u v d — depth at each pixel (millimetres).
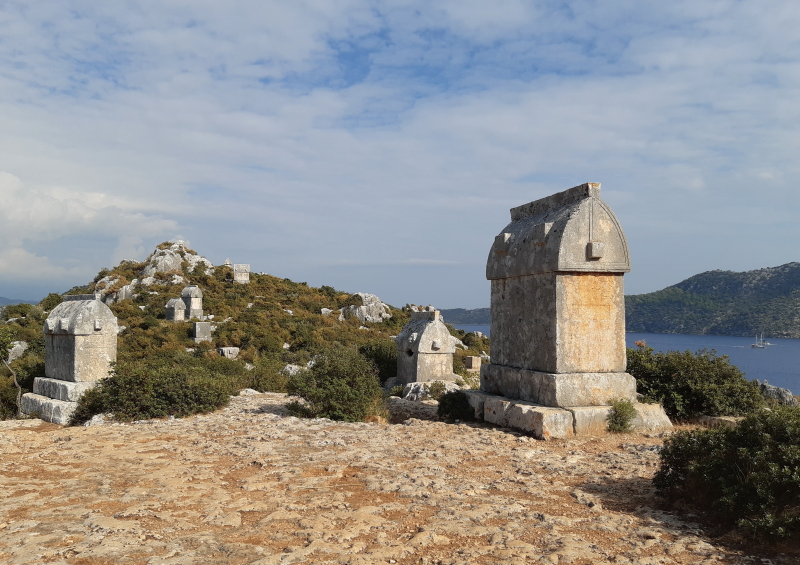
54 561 3955
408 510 5035
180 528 4625
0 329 17531
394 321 45312
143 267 54688
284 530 4559
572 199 9641
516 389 9844
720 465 4891
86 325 13172
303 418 10359
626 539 4328
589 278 9219
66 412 12367
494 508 5023
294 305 47625
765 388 11844
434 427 9281
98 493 5688
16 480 6234
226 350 30359
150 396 11078
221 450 7598
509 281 10430
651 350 11219
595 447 7836
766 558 3953
